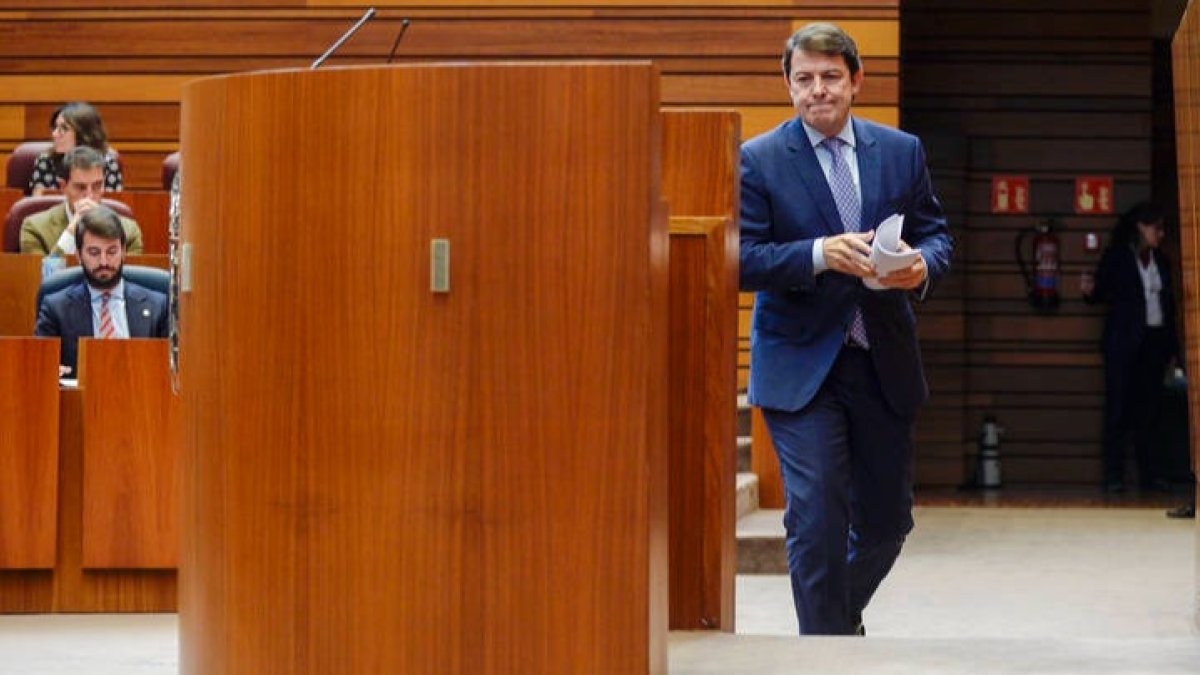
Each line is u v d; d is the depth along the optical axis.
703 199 5.67
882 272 5.73
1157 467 16.33
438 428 4.08
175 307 4.59
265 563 4.19
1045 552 11.05
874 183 6.23
